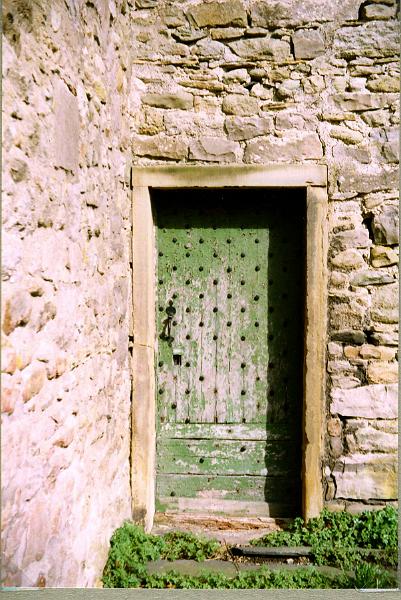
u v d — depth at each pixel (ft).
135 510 10.75
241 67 10.90
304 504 10.79
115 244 9.73
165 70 10.93
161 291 11.56
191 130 10.93
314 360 10.75
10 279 5.33
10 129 5.37
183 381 11.59
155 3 10.89
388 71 10.75
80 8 7.62
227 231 11.50
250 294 11.50
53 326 6.51
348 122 10.81
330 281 10.86
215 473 11.59
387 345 10.77
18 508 5.49
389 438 10.78
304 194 11.06
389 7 10.69
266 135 10.88
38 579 5.99
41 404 6.10
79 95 7.57
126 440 10.55
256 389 11.50
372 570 8.89
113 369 9.57
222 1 10.82
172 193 11.43
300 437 11.42
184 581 8.70
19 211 5.55
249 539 10.44
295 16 10.78
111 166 9.43
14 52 5.49
